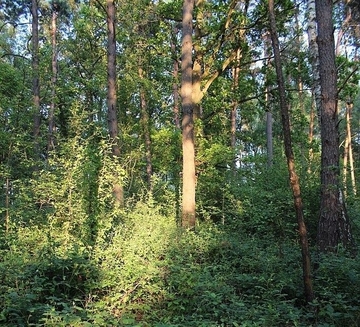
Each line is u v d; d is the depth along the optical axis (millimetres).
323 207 8133
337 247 7562
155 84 18625
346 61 12461
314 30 11523
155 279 6070
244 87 14523
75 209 8336
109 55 12320
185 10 10344
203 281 6137
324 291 5852
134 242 7086
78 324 4574
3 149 11648
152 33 16828
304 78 14062
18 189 10125
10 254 6895
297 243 9328
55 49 22406
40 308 4828
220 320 5262
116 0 13742
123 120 19422
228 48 14117
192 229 9547
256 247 8609
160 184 12938
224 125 16641
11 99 13586
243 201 12148
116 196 9656
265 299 5867
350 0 16641
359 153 31438
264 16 13164
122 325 4871
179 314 5535
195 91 13695
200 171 13766
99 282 6047
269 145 20391
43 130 15516
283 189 12023
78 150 8758
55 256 6422
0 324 4664
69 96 20422
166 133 14922
